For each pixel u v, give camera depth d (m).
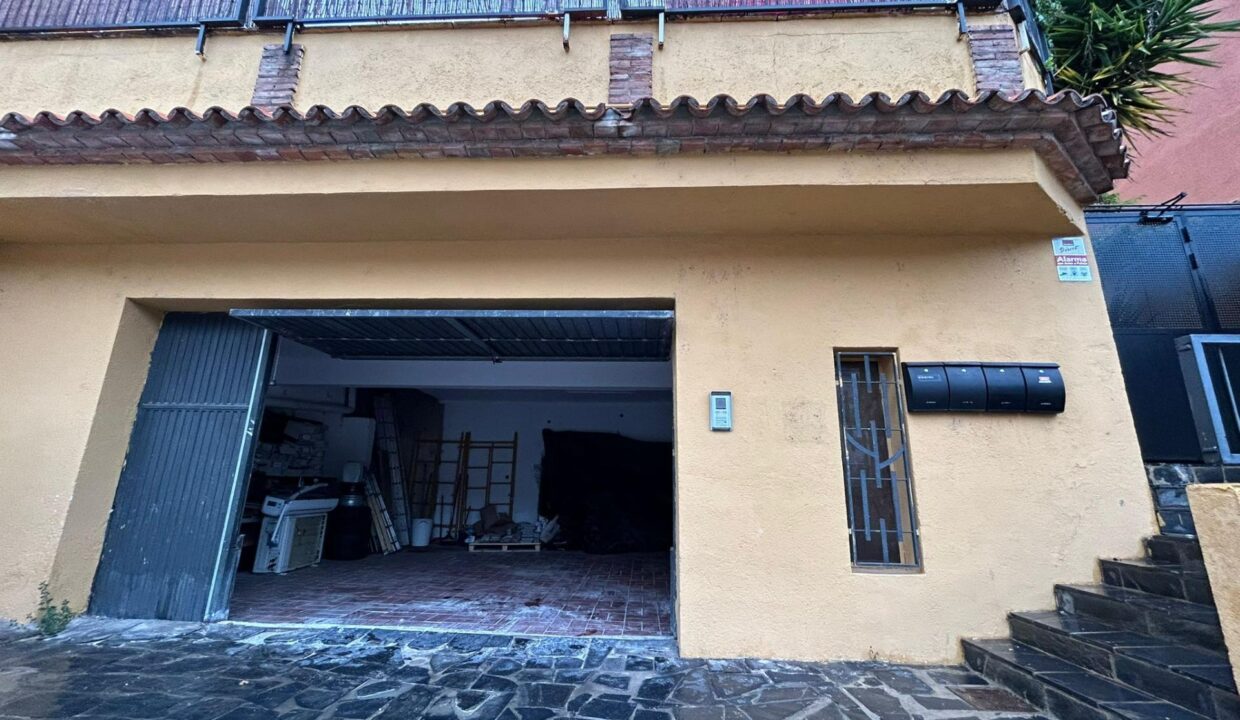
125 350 4.37
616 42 4.10
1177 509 3.61
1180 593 2.99
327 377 7.29
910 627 3.54
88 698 2.90
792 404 3.88
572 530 9.28
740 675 3.32
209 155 3.56
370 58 4.20
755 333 3.99
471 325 4.31
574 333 4.49
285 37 4.24
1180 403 4.04
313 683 3.17
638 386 7.20
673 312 4.08
